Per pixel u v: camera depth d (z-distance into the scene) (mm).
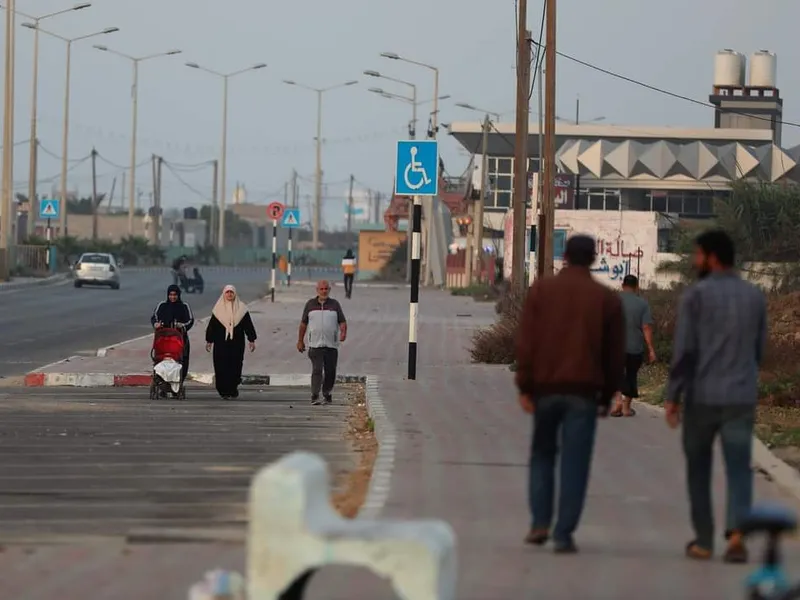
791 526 15773
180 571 26203
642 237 172875
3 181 186750
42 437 49031
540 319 27547
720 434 26953
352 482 39031
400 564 19203
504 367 79938
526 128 102375
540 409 27609
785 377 59281
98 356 84000
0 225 189375
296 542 19438
